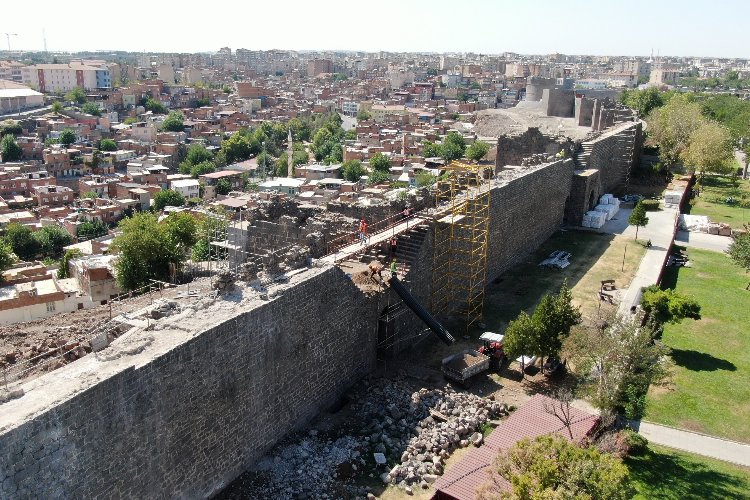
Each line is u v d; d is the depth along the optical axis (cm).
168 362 2248
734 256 5550
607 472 2041
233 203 12750
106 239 11194
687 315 4356
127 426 2114
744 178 10619
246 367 2641
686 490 2764
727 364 4022
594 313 4519
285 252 3466
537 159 6456
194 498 2456
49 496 1878
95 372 2094
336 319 3238
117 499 2105
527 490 2042
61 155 17575
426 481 2736
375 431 3083
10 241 10756
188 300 2872
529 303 4766
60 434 1891
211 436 2500
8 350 3334
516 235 5653
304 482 2678
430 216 4247
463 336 4191
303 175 16600
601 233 6750
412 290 3966
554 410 2930
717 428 3297
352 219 4112
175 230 6088
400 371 3659
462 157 15550
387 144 18888
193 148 19800
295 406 3008
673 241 6612
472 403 3312
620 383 3044
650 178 9606
